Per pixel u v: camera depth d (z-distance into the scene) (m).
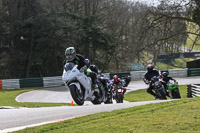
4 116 23.45
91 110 25.91
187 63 150.88
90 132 16.52
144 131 16.08
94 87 33.84
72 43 151.62
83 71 30.78
